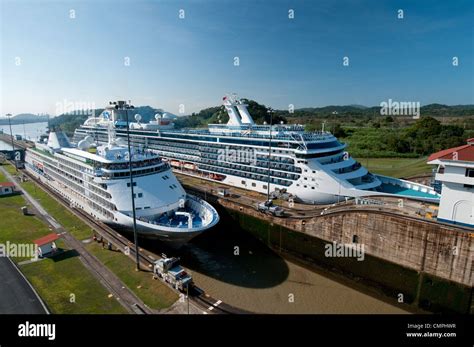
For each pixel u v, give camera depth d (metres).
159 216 40.19
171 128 86.06
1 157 97.81
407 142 107.56
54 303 25.77
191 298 26.39
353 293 35.16
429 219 32.88
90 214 44.59
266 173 54.62
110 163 39.06
